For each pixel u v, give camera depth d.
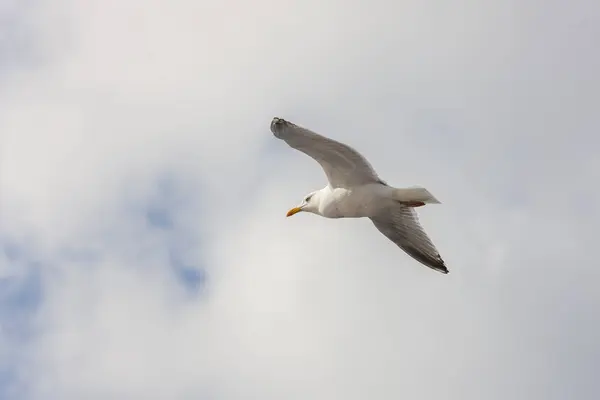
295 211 16.80
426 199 15.52
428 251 17.16
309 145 15.12
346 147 15.09
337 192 15.92
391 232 17.30
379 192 15.62
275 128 14.76
